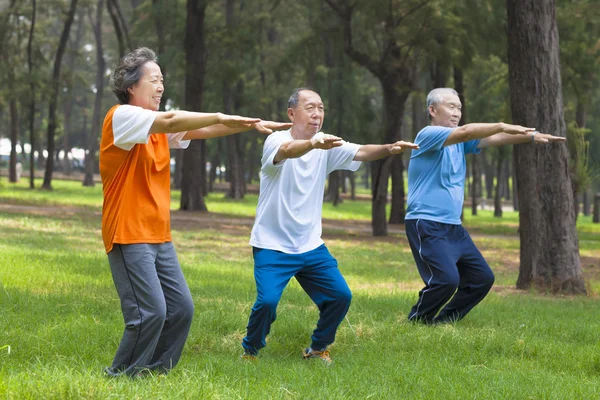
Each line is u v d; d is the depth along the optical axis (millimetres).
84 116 72500
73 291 8633
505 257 18297
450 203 7621
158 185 4668
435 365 5734
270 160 5570
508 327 7598
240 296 8992
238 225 25406
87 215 25266
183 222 24906
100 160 4582
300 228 5766
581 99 24000
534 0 11391
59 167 84000
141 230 4555
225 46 30969
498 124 6723
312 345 6008
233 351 6074
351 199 56562
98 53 52750
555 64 11430
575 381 5316
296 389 4785
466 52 22172
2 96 41375
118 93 4648
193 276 11094
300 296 9398
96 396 4059
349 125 31062
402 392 4926
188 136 4961
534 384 5203
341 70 31172
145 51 4676
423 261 7602
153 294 4543
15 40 44906
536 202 11539
